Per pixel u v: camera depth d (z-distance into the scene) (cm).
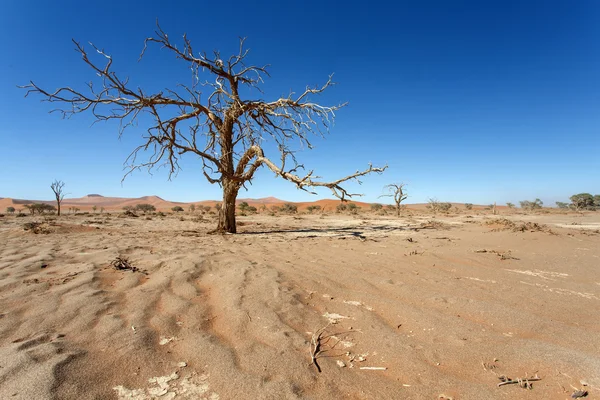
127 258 595
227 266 539
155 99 1066
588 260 666
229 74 1256
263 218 2641
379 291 428
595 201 5191
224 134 1275
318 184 1125
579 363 234
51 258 603
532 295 418
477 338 285
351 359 249
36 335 275
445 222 1983
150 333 282
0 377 208
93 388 204
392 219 2459
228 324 310
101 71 895
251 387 207
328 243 923
